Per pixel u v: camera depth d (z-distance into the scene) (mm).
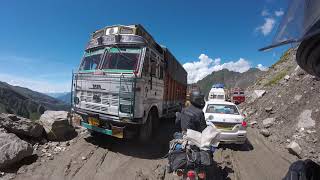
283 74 23969
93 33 10070
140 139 9320
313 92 13391
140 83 8406
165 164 7848
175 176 6996
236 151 9961
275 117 14195
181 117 6023
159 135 11172
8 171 6441
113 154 8414
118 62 8867
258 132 13391
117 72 8664
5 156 6520
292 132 11625
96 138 9727
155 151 9062
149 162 7992
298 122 11961
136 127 8594
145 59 8836
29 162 7137
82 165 7293
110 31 9344
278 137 11852
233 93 36406
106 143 9336
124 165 7605
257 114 17016
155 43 10336
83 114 9141
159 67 10484
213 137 5508
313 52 1958
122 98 8266
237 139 9992
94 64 9422
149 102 9266
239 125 10055
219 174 6910
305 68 2279
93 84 8922
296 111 13164
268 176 7480
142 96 8531
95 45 9695
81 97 9336
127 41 8914
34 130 8383
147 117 9367
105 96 8609
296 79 16453
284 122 13164
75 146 8641
